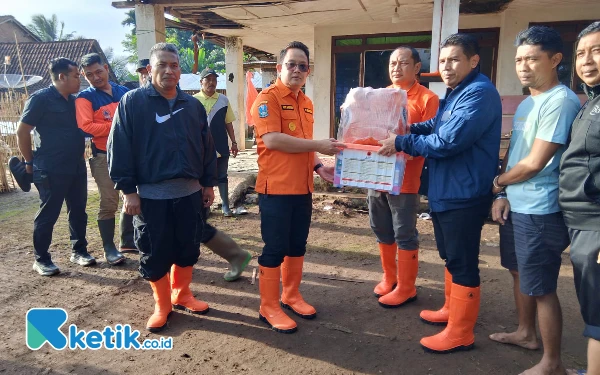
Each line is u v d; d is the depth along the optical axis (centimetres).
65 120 393
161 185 296
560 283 386
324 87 971
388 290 364
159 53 288
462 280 273
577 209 212
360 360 272
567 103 227
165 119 295
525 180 242
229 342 293
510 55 818
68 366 264
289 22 921
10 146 948
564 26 794
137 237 305
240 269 390
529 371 247
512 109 756
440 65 273
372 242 505
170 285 352
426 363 269
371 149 291
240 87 1155
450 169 267
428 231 548
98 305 344
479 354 278
